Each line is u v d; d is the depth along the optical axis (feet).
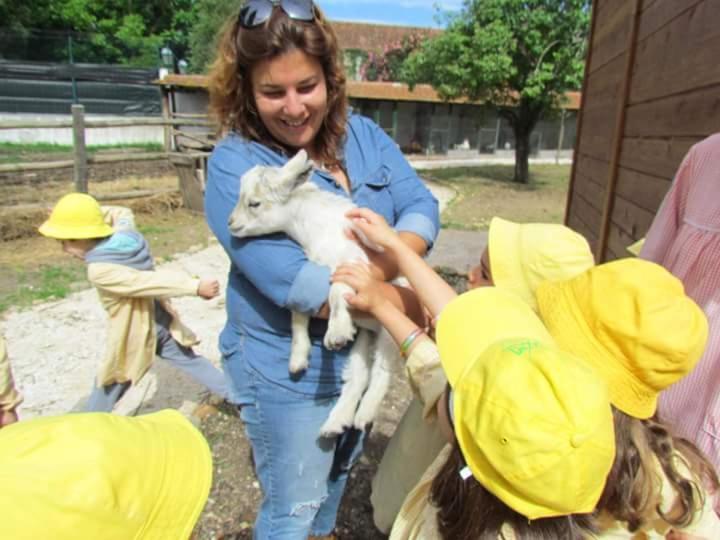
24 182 36.42
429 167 75.72
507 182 62.44
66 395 13.30
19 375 14.24
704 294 6.03
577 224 22.30
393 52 110.83
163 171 42.42
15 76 75.05
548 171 75.41
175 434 4.26
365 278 5.95
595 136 19.43
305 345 6.51
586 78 21.95
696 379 5.98
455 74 56.90
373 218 6.30
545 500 3.67
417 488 5.45
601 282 4.64
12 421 7.95
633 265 4.67
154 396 13.39
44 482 3.18
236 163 6.53
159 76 77.61
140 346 11.22
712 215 6.02
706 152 6.31
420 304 6.40
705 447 5.80
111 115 78.79
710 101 8.95
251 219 6.14
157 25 116.26
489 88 57.62
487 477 3.92
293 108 6.07
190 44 104.12
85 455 3.37
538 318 5.04
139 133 69.15
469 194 52.80
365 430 7.82
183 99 63.36
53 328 17.01
